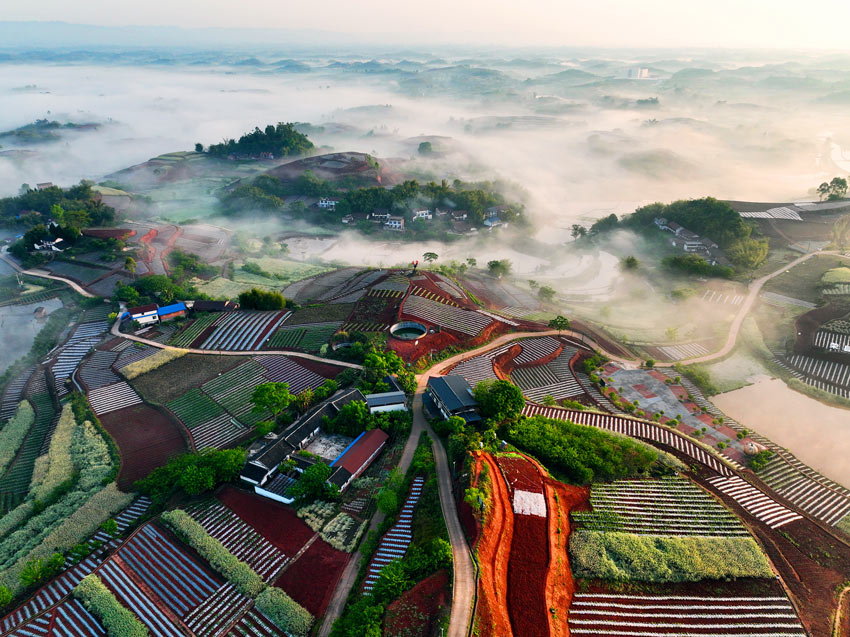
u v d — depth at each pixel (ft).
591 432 269.64
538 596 174.60
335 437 273.13
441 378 296.71
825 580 198.39
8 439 306.55
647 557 196.75
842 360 371.97
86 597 191.11
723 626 176.55
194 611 185.37
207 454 256.11
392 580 173.99
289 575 196.95
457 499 214.48
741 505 237.04
